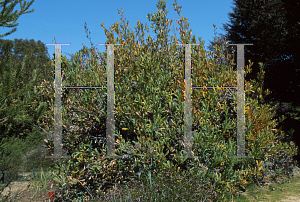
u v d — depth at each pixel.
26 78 13.56
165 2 6.32
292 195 5.14
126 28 6.14
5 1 6.11
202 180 4.91
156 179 4.77
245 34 15.86
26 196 5.83
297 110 14.29
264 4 15.39
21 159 8.77
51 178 5.91
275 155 6.64
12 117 5.16
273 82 14.07
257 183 6.01
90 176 5.42
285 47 14.03
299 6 12.70
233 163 5.33
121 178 5.44
